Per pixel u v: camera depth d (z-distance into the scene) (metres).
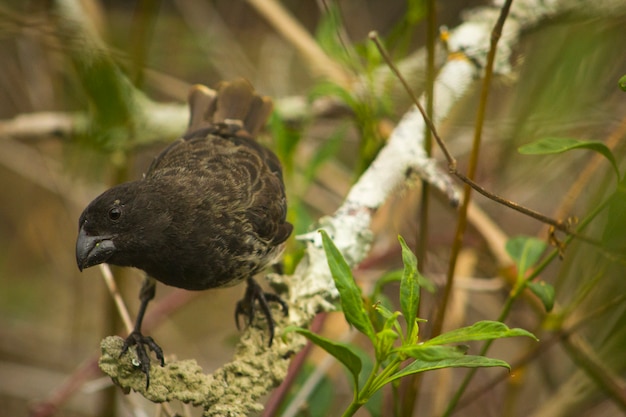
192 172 7.67
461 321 9.73
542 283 7.07
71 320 13.51
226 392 6.66
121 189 7.22
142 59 10.05
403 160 8.05
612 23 8.80
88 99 9.55
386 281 7.65
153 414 11.12
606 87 9.54
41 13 9.78
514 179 10.62
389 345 5.20
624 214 6.61
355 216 7.80
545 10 9.31
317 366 9.08
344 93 8.60
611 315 8.95
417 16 8.82
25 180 14.31
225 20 14.28
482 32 9.27
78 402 12.10
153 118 10.48
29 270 14.05
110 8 13.54
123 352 6.40
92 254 7.04
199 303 13.85
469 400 9.12
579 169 10.81
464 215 7.18
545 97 8.98
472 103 11.05
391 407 9.23
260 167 8.10
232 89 9.05
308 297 7.49
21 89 12.42
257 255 7.69
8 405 12.73
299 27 11.42
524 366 9.60
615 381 8.55
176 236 7.30
